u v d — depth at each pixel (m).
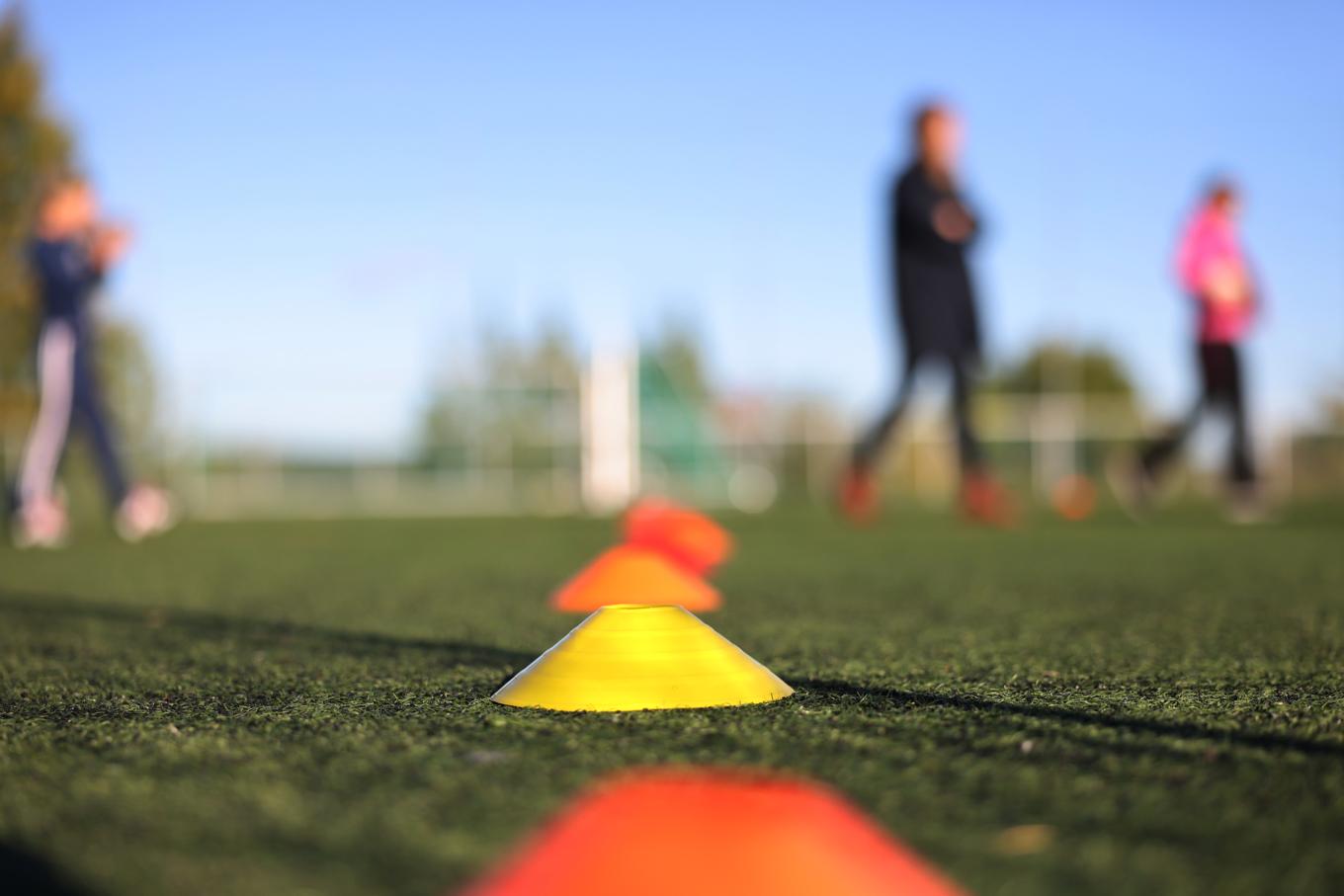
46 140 16.84
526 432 17.09
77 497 15.47
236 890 1.13
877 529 9.38
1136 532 8.87
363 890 1.12
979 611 3.98
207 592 4.93
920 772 1.57
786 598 4.45
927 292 8.48
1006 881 1.14
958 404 8.78
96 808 1.41
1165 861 1.20
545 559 6.93
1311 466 15.76
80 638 3.39
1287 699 2.19
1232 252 9.77
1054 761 1.63
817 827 0.91
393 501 16.95
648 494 17.20
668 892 0.86
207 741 1.81
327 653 3.03
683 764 1.62
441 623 3.72
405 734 1.84
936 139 8.25
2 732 1.92
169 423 16.33
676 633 2.17
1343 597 4.39
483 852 1.23
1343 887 1.13
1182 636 3.27
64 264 8.62
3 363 16.61
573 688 2.07
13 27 17.20
